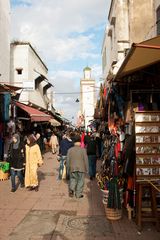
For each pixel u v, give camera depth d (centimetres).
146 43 598
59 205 861
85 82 6612
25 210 805
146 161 703
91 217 747
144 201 703
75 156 966
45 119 1795
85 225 686
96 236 620
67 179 1282
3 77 1805
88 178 1336
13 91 1415
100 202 898
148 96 826
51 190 1066
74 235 625
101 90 1317
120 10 1719
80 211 800
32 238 607
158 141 708
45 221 714
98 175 955
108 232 643
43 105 3106
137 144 707
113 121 1010
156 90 783
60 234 630
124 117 901
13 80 2355
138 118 714
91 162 1295
